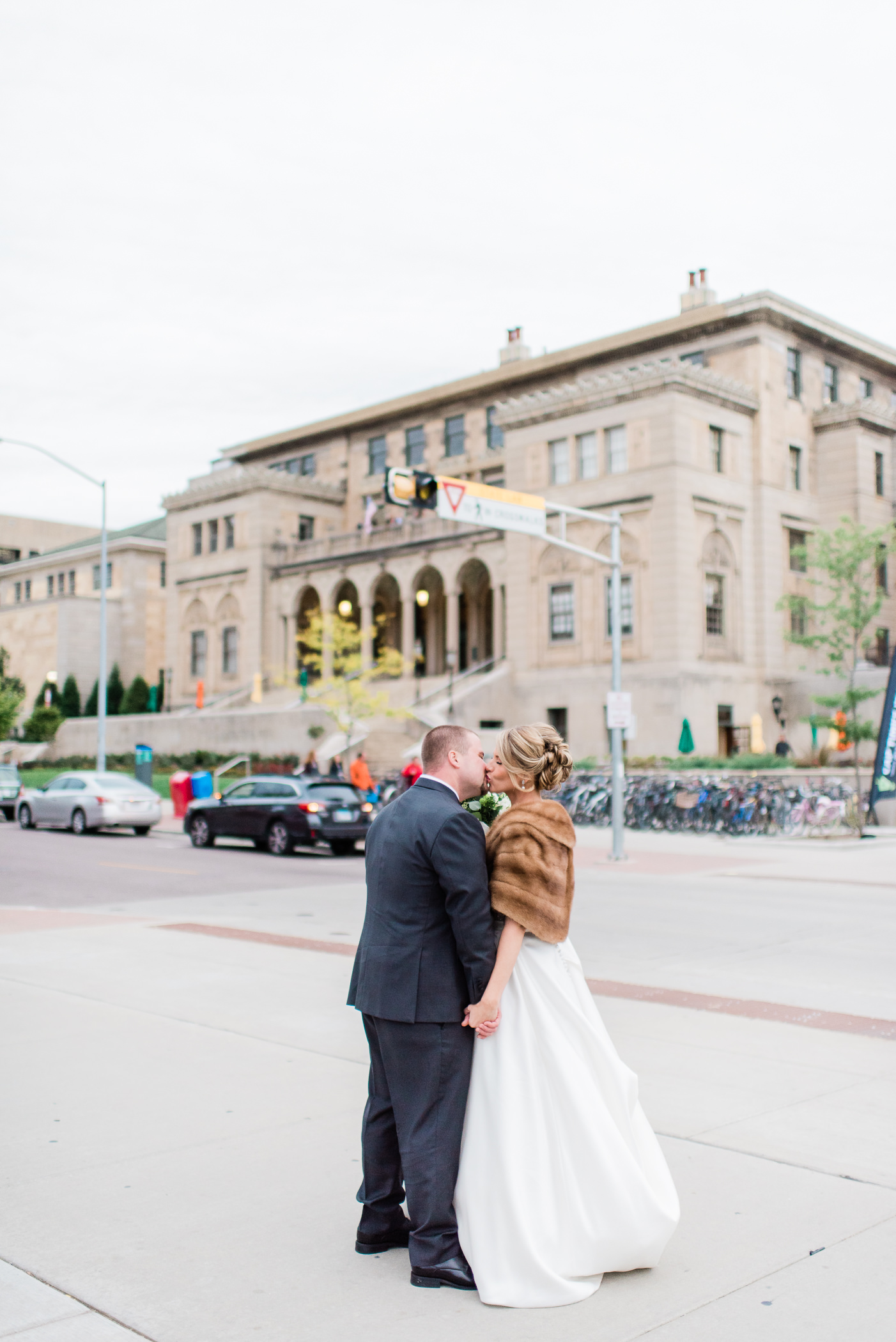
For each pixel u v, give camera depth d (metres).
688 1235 4.27
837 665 35.03
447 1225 3.87
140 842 26.88
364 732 41.09
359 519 56.22
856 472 42.50
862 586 37.88
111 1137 5.43
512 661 42.09
